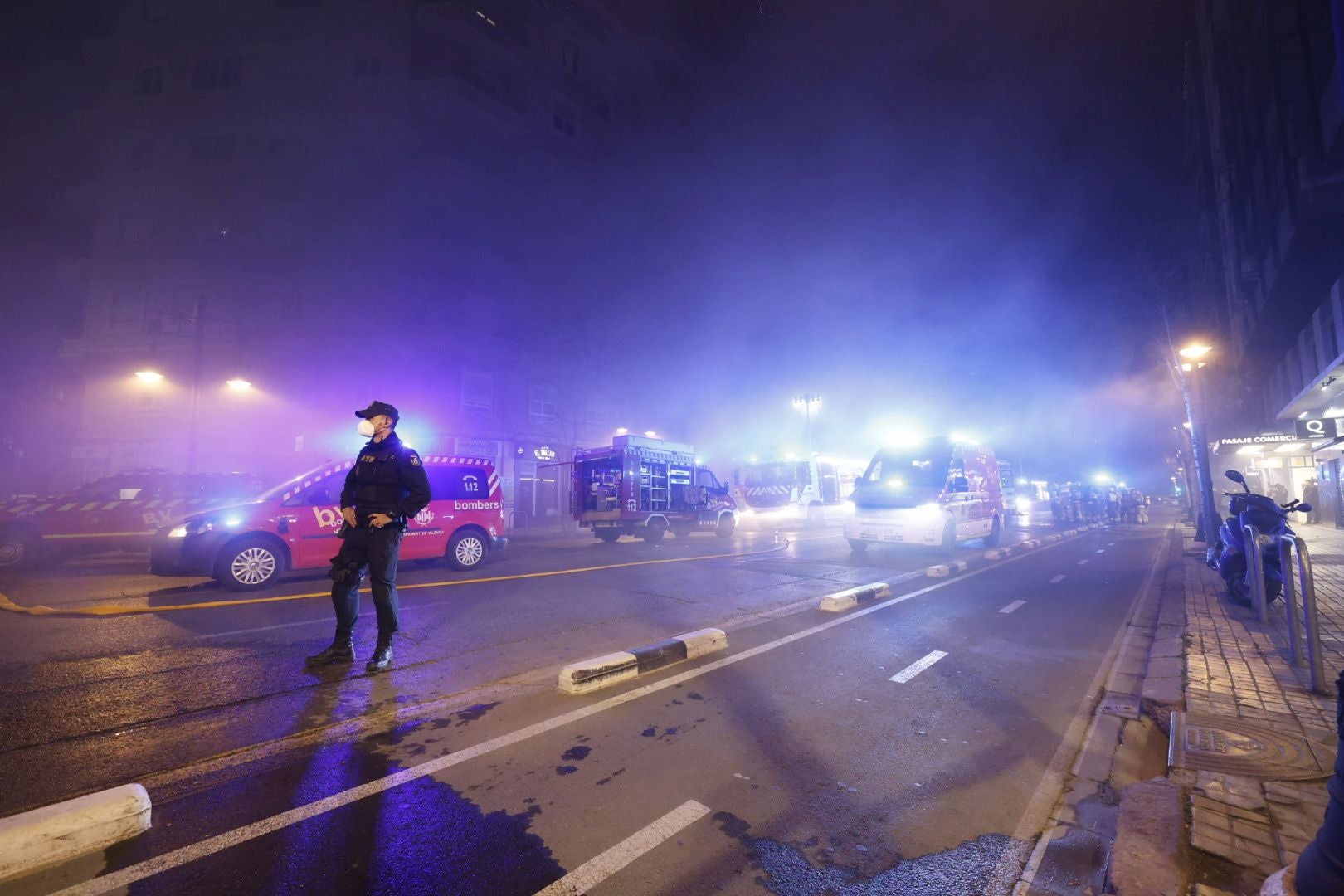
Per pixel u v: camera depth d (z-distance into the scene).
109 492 12.53
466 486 10.48
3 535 10.56
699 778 3.12
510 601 7.65
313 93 24.11
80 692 4.23
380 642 4.83
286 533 8.44
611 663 4.58
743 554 13.43
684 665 5.08
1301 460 26.91
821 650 5.59
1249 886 2.17
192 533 7.91
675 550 14.38
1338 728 1.78
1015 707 4.27
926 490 12.27
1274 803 2.74
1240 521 7.55
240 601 7.32
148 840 2.47
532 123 27.61
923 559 12.49
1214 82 22.84
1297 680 4.55
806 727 3.83
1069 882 2.32
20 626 6.05
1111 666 5.31
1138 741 3.71
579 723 3.82
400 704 4.09
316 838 2.51
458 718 3.87
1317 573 10.13
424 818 2.68
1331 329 16.48
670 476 17.41
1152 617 7.24
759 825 2.69
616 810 2.79
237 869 2.29
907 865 2.42
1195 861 2.33
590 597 8.00
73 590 8.16
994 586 9.45
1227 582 7.69
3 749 3.31
